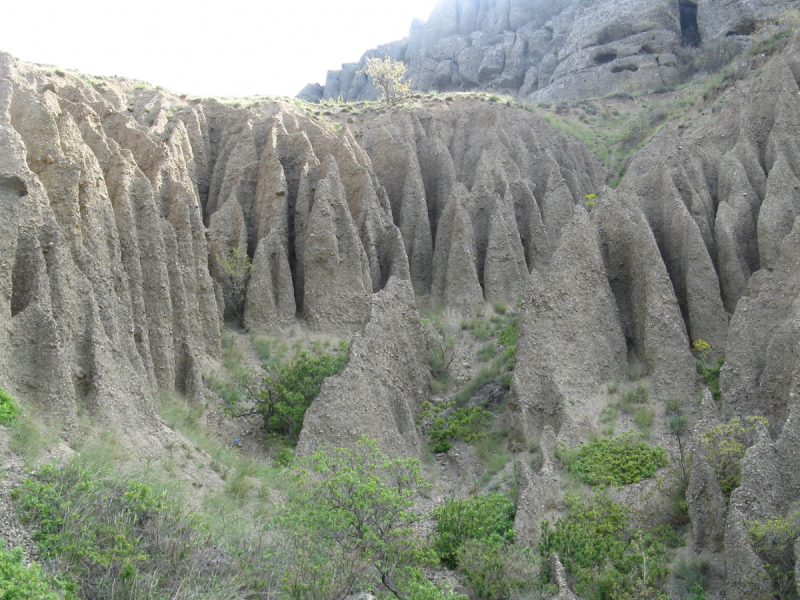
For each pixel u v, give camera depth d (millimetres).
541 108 53344
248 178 32719
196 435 18500
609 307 23141
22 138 19234
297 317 28953
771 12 54906
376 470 17453
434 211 38219
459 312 30625
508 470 19797
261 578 11922
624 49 60156
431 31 84750
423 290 33500
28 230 16422
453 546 16109
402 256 31547
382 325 23375
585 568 14539
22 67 30203
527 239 35000
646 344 21828
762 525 13633
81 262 18453
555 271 23422
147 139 28109
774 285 20328
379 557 13203
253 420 22484
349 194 33312
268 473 17406
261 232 30641
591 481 18125
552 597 13672
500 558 14719
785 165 24453
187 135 33750
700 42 59531
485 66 75688
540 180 39875
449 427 22234
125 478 13055
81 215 19359
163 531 11836
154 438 16438
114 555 10625
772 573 13211
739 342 19703
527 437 20688
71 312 16609
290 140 33562
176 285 22688
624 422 20422
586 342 22344
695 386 20531
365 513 13781
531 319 22766
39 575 9766
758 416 17672
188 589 10789
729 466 15727
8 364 14562
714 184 27125
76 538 10914
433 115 45188
